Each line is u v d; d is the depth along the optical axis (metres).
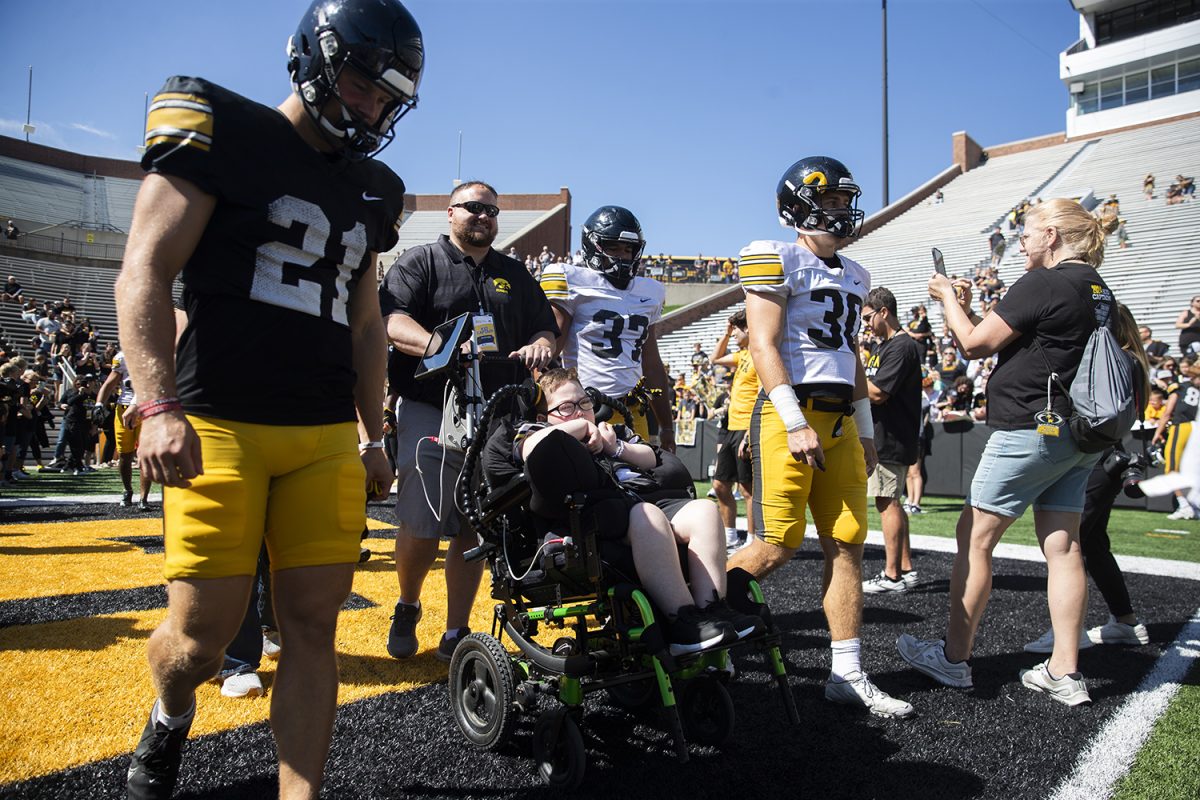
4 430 10.58
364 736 2.50
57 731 2.37
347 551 1.91
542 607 2.62
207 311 1.78
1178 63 34.38
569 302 4.07
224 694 2.80
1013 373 3.02
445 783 2.21
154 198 1.68
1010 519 3.04
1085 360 2.88
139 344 1.62
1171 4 35.66
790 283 2.96
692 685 2.60
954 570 3.16
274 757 2.31
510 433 2.62
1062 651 3.02
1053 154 34.06
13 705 2.54
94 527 6.29
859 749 2.50
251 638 2.86
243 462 1.76
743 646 2.34
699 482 14.16
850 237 3.12
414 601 3.26
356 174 2.02
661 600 2.35
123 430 7.39
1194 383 9.34
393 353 3.37
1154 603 4.61
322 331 1.91
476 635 2.48
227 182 1.74
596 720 2.73
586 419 2.85
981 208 29.50
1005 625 4.08
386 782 2.21
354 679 2.99
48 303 24.89
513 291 3.64
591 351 4.07
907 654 3.30
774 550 2.99
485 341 2.97
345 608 3.99
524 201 41.75
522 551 2.68
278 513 1.88
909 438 4.89
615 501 2.41
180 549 1.73
